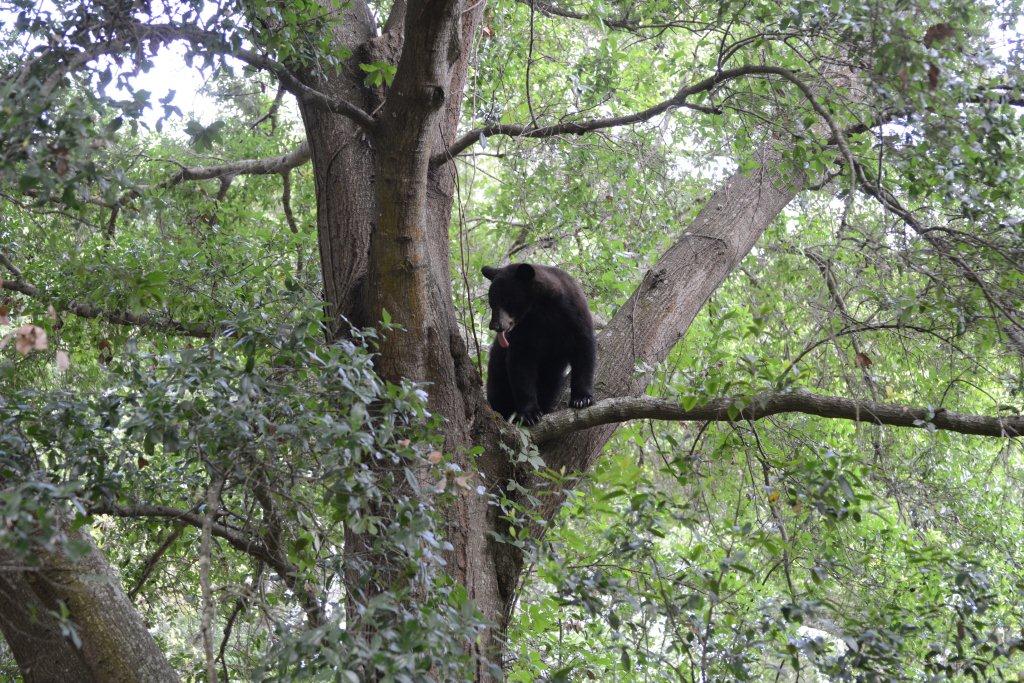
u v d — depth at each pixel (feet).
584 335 24.94
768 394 18.39
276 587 15.34
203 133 15.29
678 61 35.78
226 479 14.88
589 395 24.07
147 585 27.68
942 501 30.27
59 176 12.53
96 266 23.79
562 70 34.19
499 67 33.24
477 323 36.96
